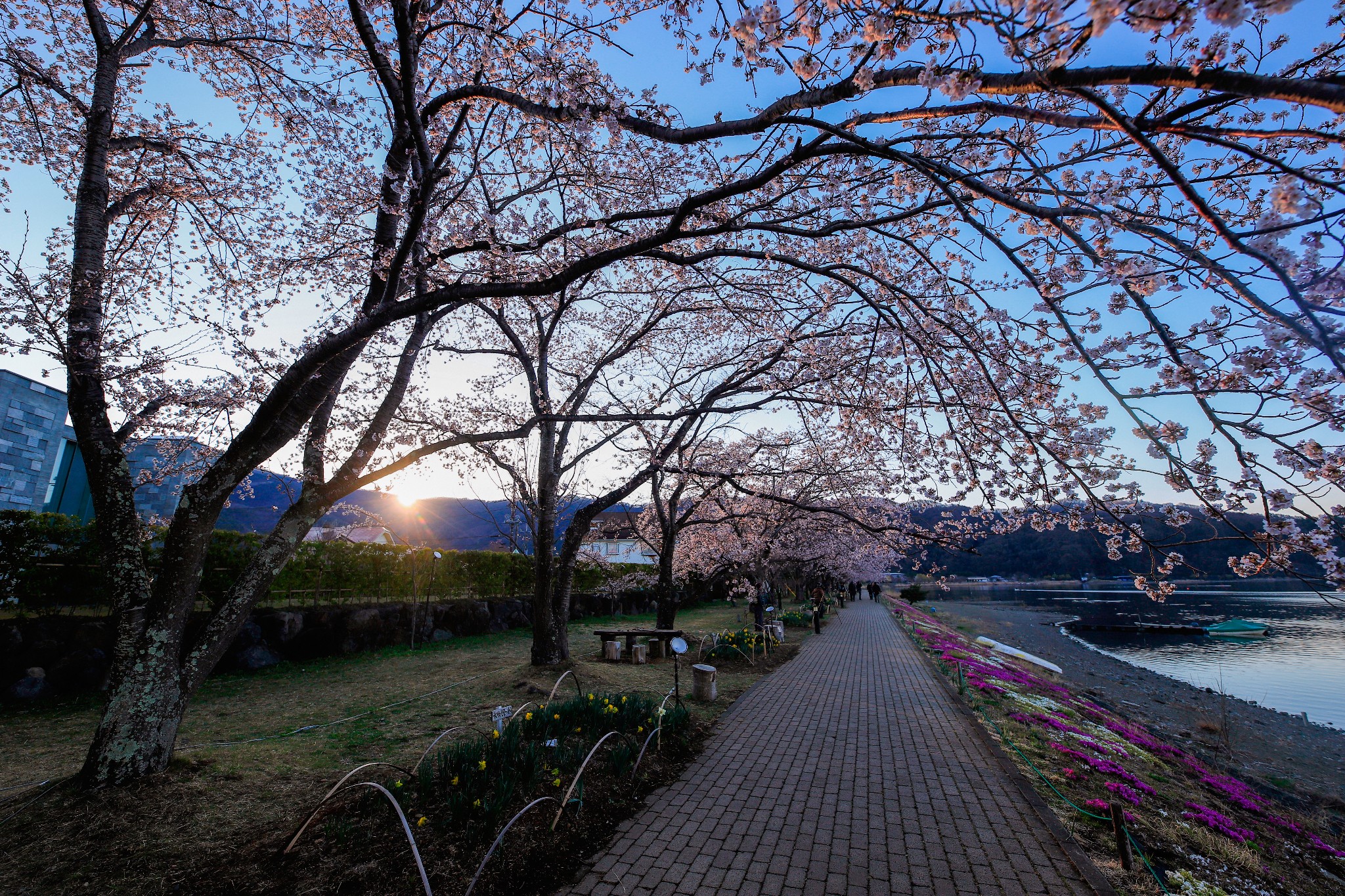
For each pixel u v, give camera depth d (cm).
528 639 1557
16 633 810
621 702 693
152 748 494
